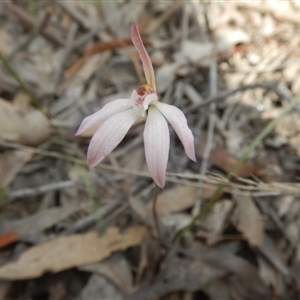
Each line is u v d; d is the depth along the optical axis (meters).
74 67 0.15
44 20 0.16
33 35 0.15
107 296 0.11
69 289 0.11
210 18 0.16
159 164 0.07
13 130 0.12
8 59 0.15
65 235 0.11
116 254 0.11
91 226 0.12
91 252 0.11
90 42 0.16
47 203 0.12
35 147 0.13
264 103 0.14
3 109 0.12
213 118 0.14
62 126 0.14
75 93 0.15
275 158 0.13
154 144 0.07
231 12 0.17
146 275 0.11
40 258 0.11
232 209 0.12
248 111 0.14
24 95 0.14
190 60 0.15
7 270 0.10
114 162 0.13
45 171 0.13
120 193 0.12
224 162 0.13
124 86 0.15
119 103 0.08
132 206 0.12
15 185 0.12
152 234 0.11
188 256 0.11
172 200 0.12
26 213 0.12
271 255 0.11
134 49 0.15
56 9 0.16
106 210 0.12
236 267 0.11
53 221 0.12
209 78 0.15
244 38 0.16
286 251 0.12
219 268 0.11
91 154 0.08
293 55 0.16
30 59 0.15
